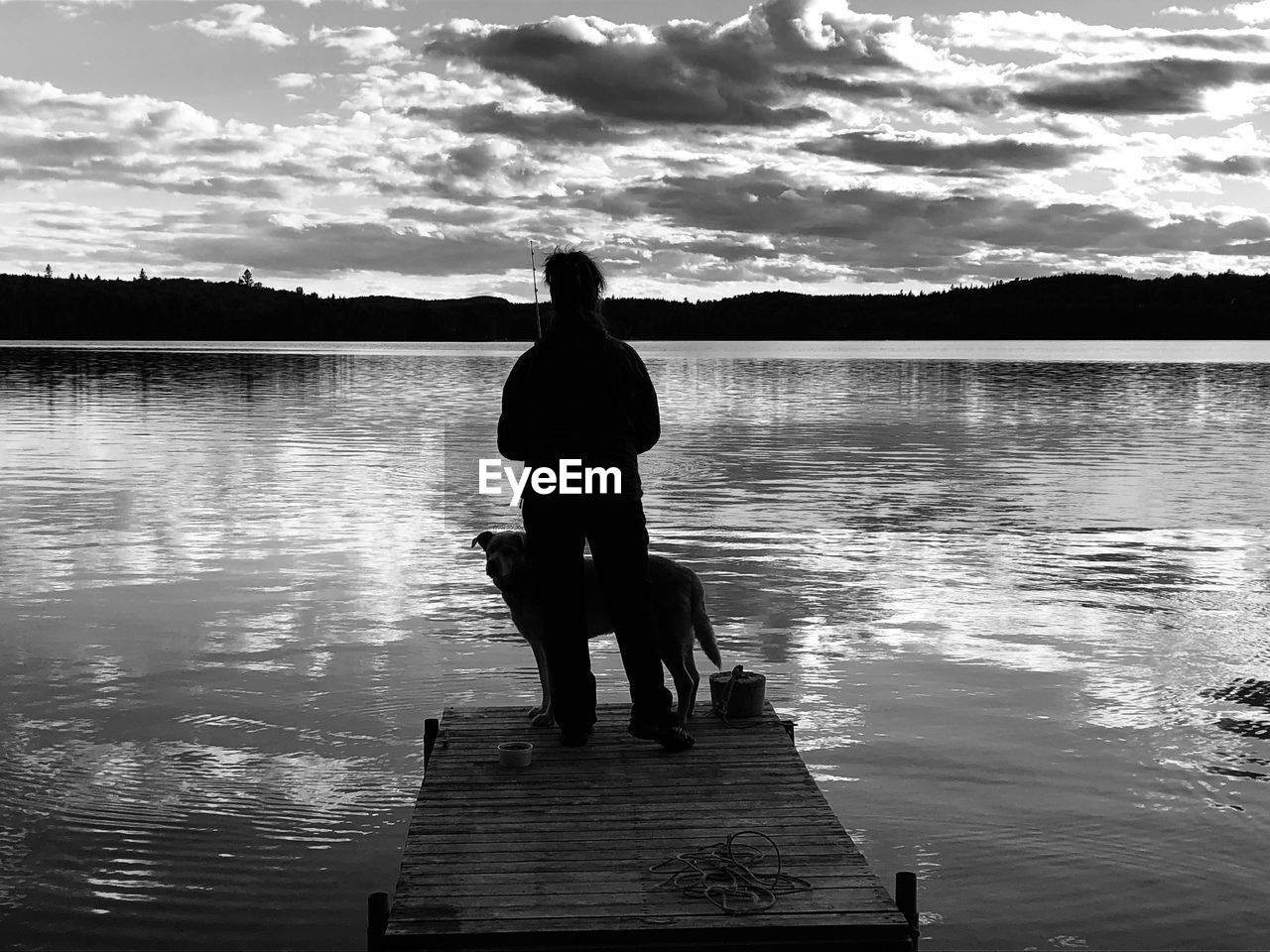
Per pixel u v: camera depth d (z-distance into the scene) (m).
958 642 11.34
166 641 11.25
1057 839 6.96
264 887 6.34
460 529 17.81
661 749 6.06
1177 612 12.59
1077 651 11.02
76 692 9.62
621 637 5.93
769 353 143.62
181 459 26.72
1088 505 20.39
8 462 25.83
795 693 9.71
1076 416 41.28
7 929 5.87
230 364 89.69
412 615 12.31
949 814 7.30
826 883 4.54
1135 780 7.84
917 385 62.72
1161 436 33.47
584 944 4.18
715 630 11.79
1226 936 5.89
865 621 12.15
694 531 17.61
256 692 9.66
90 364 85.06
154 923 5.95
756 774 5.69
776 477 24.22
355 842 6.87
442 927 4.20
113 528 17.59
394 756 8.23
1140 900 6.23
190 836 6.92
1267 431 34.88
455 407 44.94
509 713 6.77
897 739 8.62
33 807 7.31
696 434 34.16
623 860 4.74
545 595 5.96
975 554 15.80
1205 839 6.96
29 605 12.70
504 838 4.95
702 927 4.20
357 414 41.19
